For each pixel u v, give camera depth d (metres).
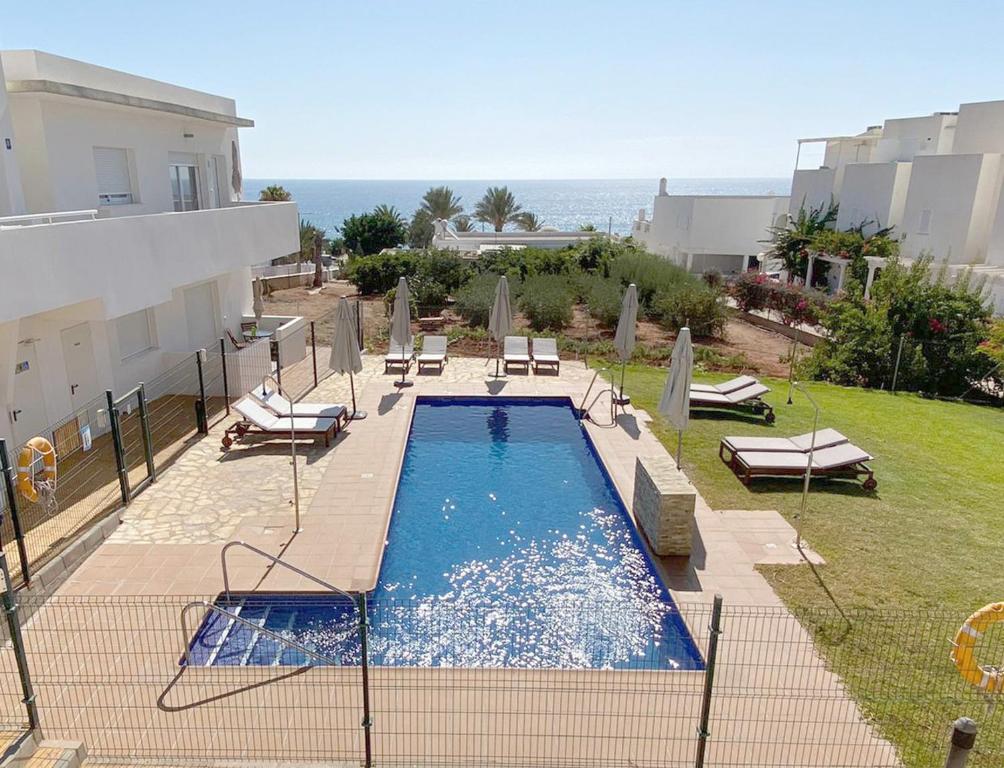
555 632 8.34
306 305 30.78
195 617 8.09
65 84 12.12
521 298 26.72
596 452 13.93
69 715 6.43
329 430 13.88
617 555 10.23
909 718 6.50
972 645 6.40
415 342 22.92
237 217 16.67
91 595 8.51
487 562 10.03
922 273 20.59
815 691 6.88
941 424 16.27
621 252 33.12
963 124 30.61
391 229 56.62
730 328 28.31
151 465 11.76
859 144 39.47
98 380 13.97
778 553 9.84
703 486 12.12
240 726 6.32
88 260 11.27
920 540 10.30
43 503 10.55
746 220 40.94
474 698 6.76
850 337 20.97
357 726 6.35
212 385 16.67
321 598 8.69
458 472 13.32
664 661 7.81
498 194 69.25
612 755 6.04
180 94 17.77
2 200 11.27
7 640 7.55
